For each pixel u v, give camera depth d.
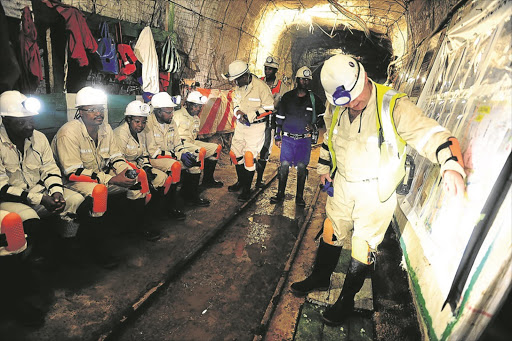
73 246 2.53
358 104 1.82
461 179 1.37
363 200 1.94
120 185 2.75
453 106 2.24
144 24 4.48
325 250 2.33
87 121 2.65
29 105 2.12
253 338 1.98
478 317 1.22
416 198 2.51
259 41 8.20
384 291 2.46
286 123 3.97
